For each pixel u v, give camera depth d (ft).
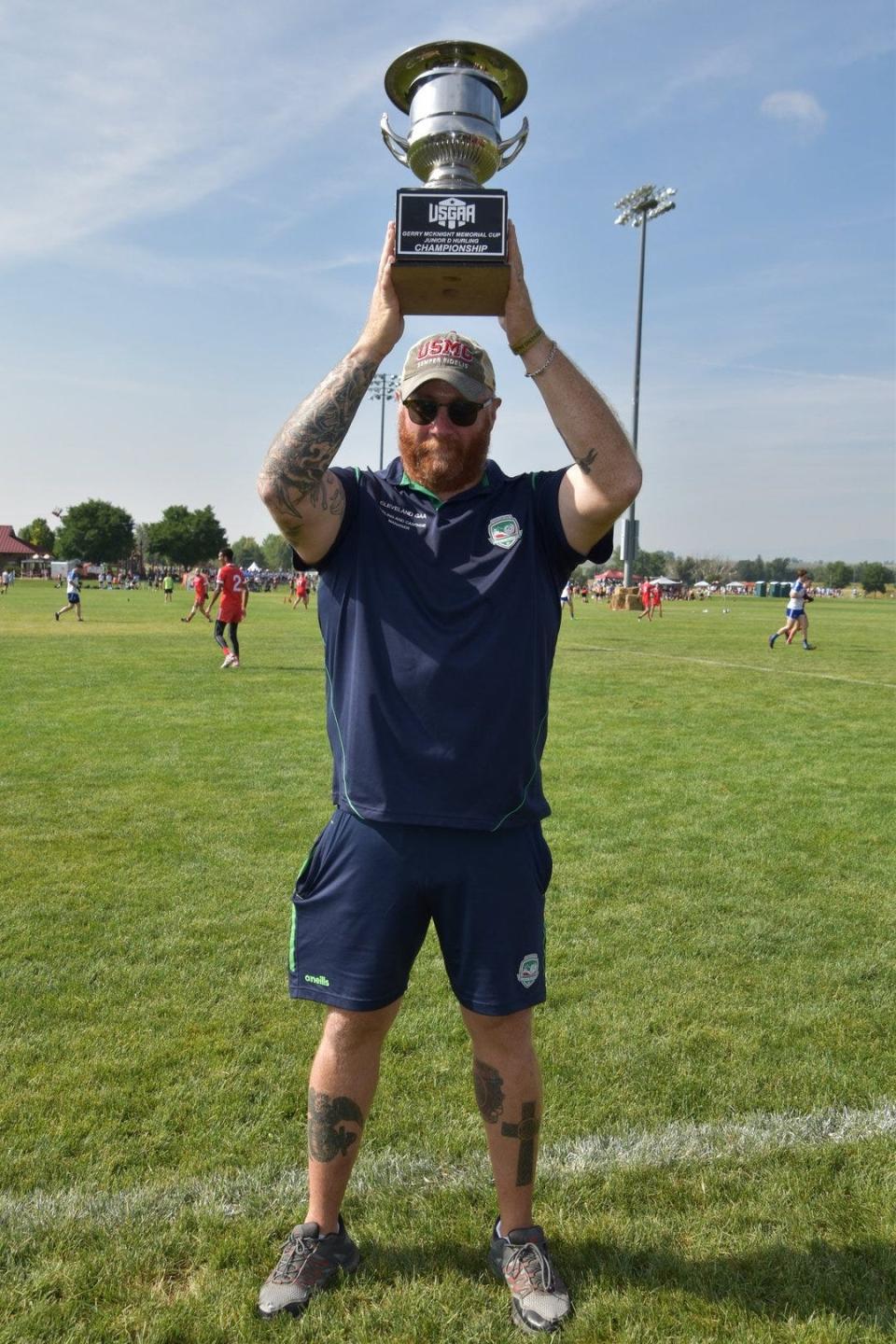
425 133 7.54
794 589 74.02
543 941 8.03
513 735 7.55
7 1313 7.37
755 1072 11.13
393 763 7.54
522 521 7.80
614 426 7.44
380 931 7.64
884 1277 7.83
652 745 31.91
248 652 63.77
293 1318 7.40
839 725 36.27
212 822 21.48
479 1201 8.85
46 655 60.49
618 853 19.63
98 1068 11.01
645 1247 8.20
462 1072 11.09
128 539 407.03
